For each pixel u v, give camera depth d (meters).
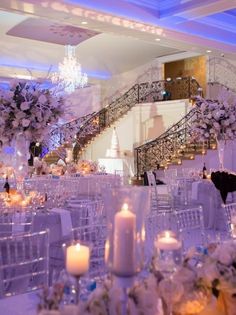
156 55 16.67
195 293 1.53
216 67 15.26
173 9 8.10
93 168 9.62
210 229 6.63
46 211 4.16
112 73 18.00
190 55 15.90
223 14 9.64
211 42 9.64
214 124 7.38
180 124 13.67
